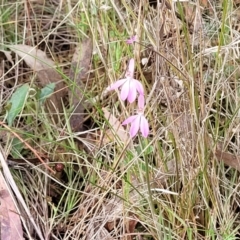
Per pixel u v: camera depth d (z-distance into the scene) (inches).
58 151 20.0
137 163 17.7
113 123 19.4
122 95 14.6
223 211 17.5
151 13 17.9
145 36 18.2
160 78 16.5
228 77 18.1
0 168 18.6
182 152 17.2
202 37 17.2
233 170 18.6
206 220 17.7
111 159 19.6
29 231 17.7
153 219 16.8
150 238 17.9
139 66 16.7
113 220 18.0
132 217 18.0
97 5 20.4
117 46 20.1
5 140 20.0
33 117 21.0
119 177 17.4
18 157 19.6
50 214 18.9
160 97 17.4
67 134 20.4
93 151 19.8
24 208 17.9
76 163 19.2
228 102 19.2
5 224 17.3
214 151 17.0
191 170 17.0
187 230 17.1
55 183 19.6
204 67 19.2
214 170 17.1
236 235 18.0
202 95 16.4
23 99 19.9
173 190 18.1
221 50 18.0
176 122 17.1
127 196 17.8
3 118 20.7
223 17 16.7
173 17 15.9
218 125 17.6
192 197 17.4
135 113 17.9
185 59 16.7
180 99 16.9
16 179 19.1
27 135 19.2
